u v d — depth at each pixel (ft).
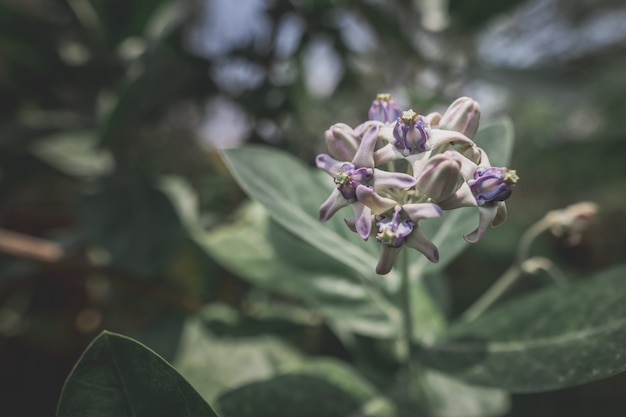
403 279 0.87
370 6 1.49
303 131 1.73
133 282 1.35
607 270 0.86
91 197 1.35
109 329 1.51
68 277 1.51
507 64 1.89
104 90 1.58
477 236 0.68
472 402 1.15
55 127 1.52
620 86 2.95
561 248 1.85
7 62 1.54
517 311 0.89
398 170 0.79
